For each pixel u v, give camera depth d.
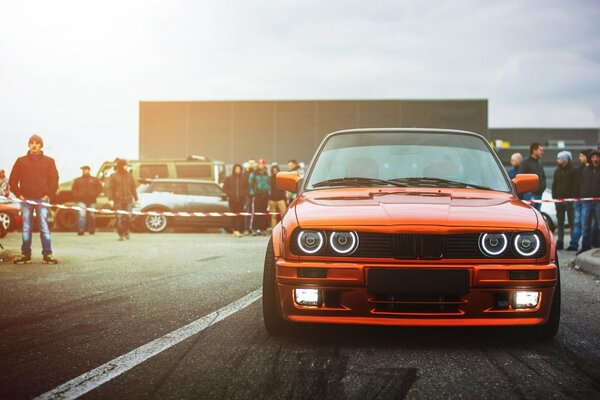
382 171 5.31
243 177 17.06
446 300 4.17
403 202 4.56
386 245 4.17
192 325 4.93
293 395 3.26
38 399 3.21
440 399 3.21
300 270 4.20
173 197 19.36
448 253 4.16
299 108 49.12
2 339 4.51
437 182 5.21
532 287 4.14
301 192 5.22
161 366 3.79
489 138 49.22
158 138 49.81
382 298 4.17
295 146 49.28
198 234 18.95
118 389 3.36
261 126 49.34
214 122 49.59
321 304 4.23
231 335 4.60
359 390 3.34
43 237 9.52
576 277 8.19
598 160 11.73
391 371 3.69
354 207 4.47
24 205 9.46
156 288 6.88
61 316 5.34
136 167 22.42
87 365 3.83
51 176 9.55
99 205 20.11
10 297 6.32
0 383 3.48
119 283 7.29
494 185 5.22
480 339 4.52
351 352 4.13
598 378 3.59
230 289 6.79
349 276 4.14
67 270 8.62
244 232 18.72
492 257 4.17
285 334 4.58
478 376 3.61
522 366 3.82
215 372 3.66
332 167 5.41
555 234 18.00
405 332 4.72
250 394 3.27
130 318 5.24
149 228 19.31
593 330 4.87
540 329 4.43
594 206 11.73
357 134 5.68
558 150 51.41
